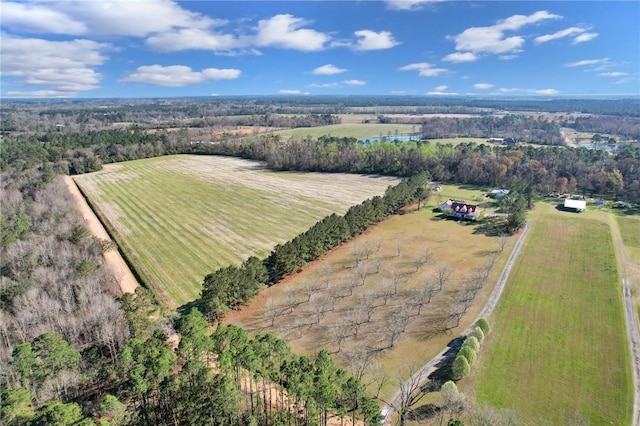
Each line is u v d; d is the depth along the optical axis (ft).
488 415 137.28
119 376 142.61
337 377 134.21
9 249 241.96
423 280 249.96
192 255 296.10
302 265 266.16
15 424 107.65
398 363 175.22
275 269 249.96
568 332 194.29
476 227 349.20
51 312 183.83
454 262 277.23
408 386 159.94
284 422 131.13
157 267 274.77
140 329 167.12
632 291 233.96
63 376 135.95
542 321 203.62
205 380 127.24
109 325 166.30
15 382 132.26
